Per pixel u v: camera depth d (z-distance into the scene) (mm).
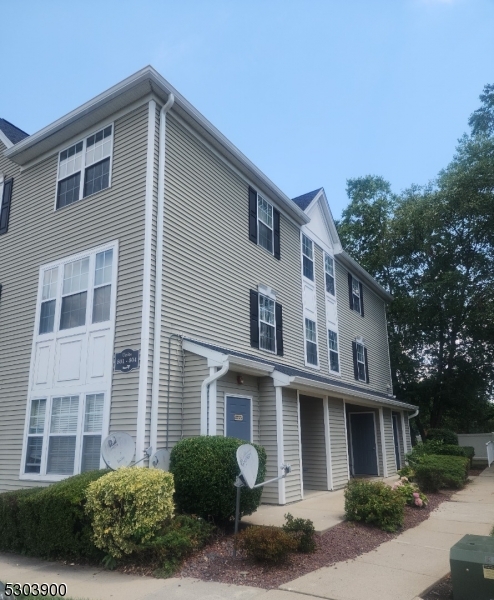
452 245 24422
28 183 12594
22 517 7426
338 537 7801
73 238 11008
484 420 31484
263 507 10094
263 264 13852
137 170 10258
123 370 9250
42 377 10562
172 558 6445
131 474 6910
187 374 9781
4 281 12203
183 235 10570
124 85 10359
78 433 9562
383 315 25125
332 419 13789
